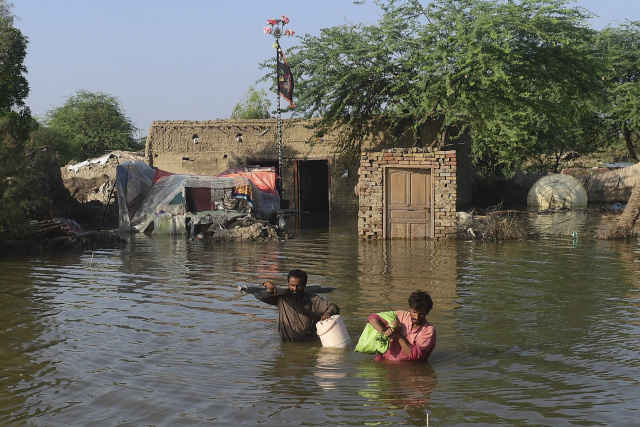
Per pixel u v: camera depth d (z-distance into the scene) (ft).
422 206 66.13
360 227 67.00
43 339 27.73
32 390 21.54
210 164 116.67
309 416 19.08
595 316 31.30
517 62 78.54
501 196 137.18
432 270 45.85
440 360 24.53
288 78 96.43
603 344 26.45
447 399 20.36
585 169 159.53
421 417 18.97
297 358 24.86
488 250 56.90
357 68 93.61
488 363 24.08
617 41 126.11
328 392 21.08
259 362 24.39
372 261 50.93
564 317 31.12
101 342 27.22
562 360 24.38
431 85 83.71
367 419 18.85
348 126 103.65
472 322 30.25
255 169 91.15
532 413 19.17
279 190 102.17
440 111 91.91
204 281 42.34
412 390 21.22
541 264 48.21
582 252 55.01
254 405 20.01
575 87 86.69
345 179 114.83
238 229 69.62
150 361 24.56
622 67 123.13
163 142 116.98
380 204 66.44
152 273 46.06
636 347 26.02
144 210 79.25
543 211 106.83
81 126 179.52
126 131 184.14
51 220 69.26
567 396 20.53
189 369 23.57
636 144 165.37
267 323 30.35
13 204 60.18
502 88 79.51
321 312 27.02
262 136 115.55
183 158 116.78
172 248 62.34
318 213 114.42
